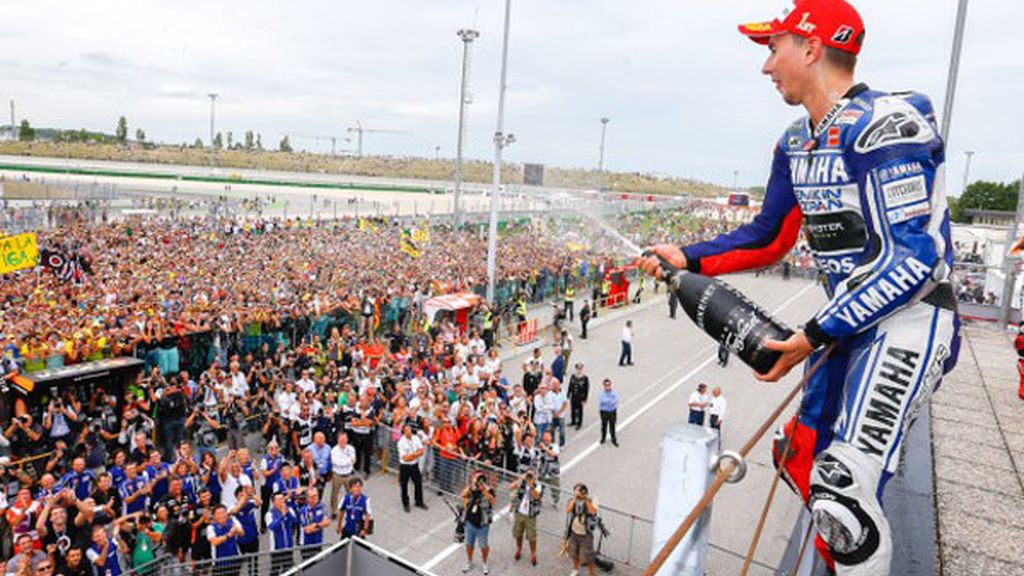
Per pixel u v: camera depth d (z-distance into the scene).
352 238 45.22
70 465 14.01
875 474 2.12
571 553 13.20
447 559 13.87
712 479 2.71
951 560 3.58
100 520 11.20
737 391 25.47
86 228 38.84
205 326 19.97
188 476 12.38
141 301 22.78
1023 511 4.18
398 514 15.49
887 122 2.18
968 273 34.19
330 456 15.37
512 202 63.47
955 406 6.75
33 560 10.20
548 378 19.78
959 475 4.75
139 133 159.50
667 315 38.97
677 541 1.87
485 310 29.00
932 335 2.14
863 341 2.26
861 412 2.17
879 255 2.16
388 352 23.14
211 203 60.25
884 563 2.10
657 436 20.86
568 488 17.11
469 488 13.30
